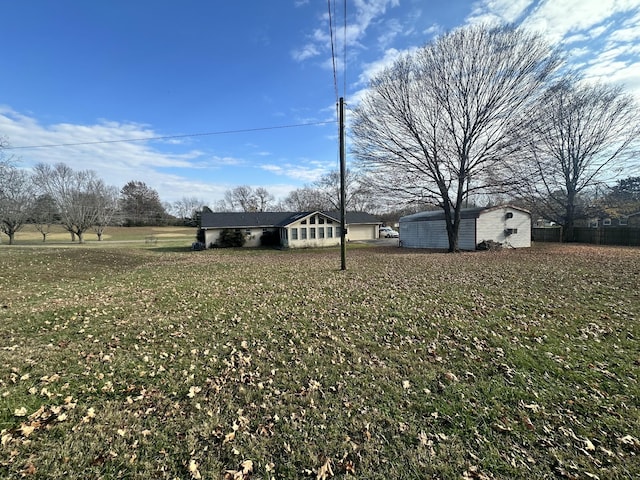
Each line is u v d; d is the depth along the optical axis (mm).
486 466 2197
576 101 22641
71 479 2104
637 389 3105
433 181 20094
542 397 3021
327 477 2143
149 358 4094
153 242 37875
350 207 52562
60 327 5340
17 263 11984
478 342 4445
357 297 7414
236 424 2707
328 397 3125
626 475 2092
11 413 2809
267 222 30984
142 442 2473
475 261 14500
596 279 8836
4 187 30531
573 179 24781
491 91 17750
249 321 5680
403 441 2471
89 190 40312
